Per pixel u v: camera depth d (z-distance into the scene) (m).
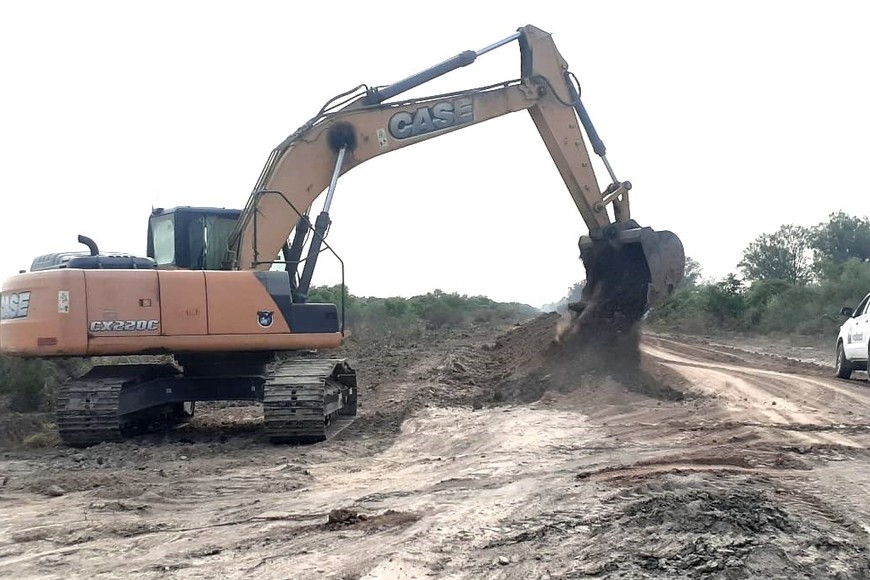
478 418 12.55
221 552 6.05
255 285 12.02
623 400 13.63
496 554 5.59
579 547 5.64
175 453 10.90
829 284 36.75
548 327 22.53
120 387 11.95
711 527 5.78
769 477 7.70
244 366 12.80
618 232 16.58
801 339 32.31
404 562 5.44
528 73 16.39
